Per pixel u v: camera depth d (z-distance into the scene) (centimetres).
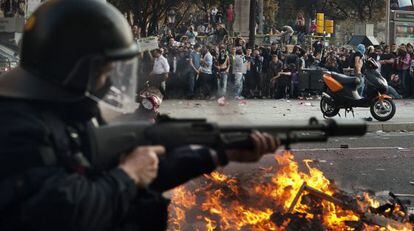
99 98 205
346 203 545
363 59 2242
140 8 3716
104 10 204
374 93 1548
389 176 900
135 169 200
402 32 3083
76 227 184
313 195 545
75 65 199
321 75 2298
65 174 190
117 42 203
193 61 2178
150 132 210
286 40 3391
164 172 221
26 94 198
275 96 2311
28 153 188
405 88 2333
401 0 3869
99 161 207
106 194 190
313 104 2061
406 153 1112
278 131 215
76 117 206
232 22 3559
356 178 879
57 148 195
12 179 186
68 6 201
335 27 5872
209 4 4394
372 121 1552
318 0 5566
